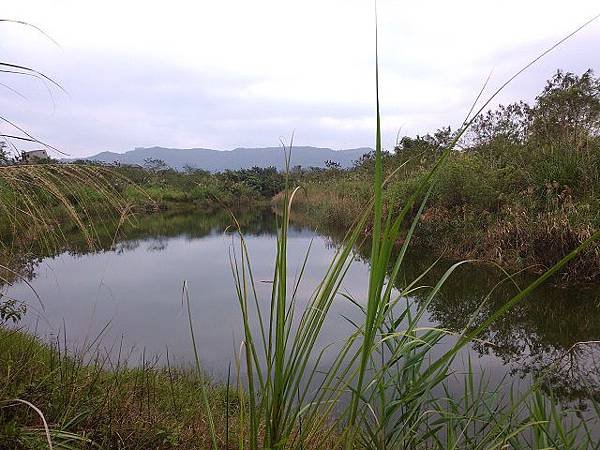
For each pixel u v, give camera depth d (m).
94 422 2.07
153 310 7.04
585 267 6.55
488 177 9.64
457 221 9.50
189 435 2.32
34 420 1.92
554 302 5.91
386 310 1.42
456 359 4.32
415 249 10.02
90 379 2.62
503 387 3.58
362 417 1.48
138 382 3.20
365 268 9.15
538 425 1.80
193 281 9.33
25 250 2.29
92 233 2.09
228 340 5.54
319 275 8.26
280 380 1.26
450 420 1.85
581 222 6.71
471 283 7.20
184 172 36.16
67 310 6.95
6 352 2.51
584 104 10.03
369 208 1.31
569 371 3.96
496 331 5.13
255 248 14.27
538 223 7.21
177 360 4.84
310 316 1.37
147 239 17.36
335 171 26.45
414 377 1.71
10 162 1.86
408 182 10.54
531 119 11.23
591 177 7.83
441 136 13.20
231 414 2.97
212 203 32.72
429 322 5.38
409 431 1.72
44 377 2.21
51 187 1.78
